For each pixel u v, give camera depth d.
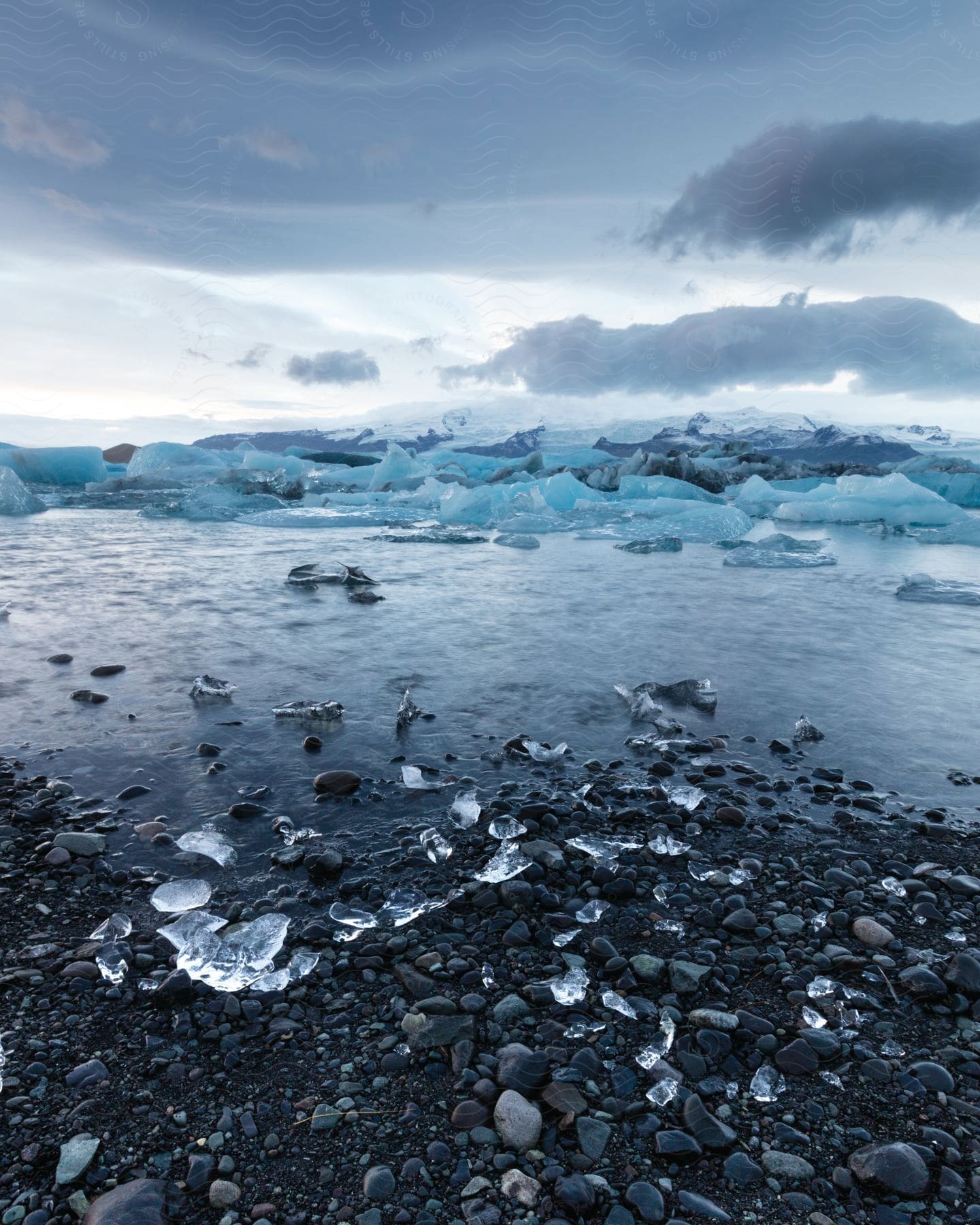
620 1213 1.44
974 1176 1.53
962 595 8.00
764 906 2.52
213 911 2.41
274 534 14.60
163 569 9.48
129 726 3.98
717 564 10.97
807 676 5.13
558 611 7.20
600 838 2.90
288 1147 1.58
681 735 3.99
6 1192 1.45
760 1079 1.78
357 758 3.63
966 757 3.80
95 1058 1.81
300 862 2.71
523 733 4.01
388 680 4.88
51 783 3.29
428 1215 1.43
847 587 8.91
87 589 7.95
